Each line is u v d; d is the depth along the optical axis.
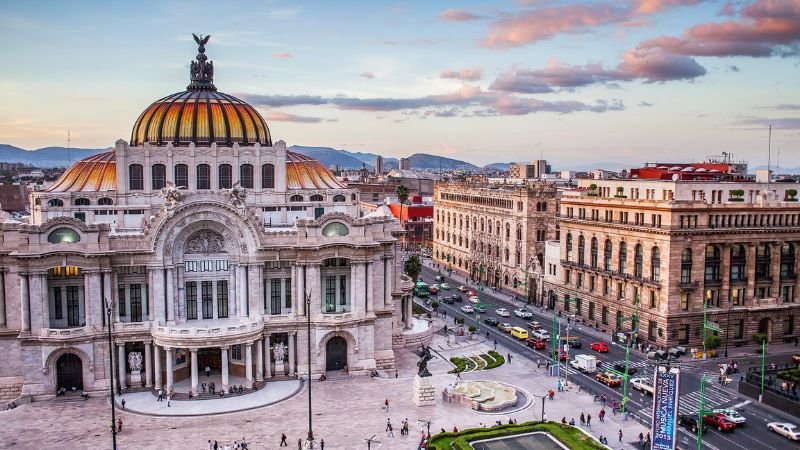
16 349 99.69
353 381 106.88
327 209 127.62
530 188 171.00
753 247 128.38
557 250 158.25
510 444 82.00
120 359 101.00
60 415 91.75
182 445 81.94
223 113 126.81
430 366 115.31
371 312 110.81
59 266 98.12
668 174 149.38
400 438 84.31
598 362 116.81
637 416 92.44
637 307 129.25
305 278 107.75
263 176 124.62
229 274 107.19
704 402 96.06
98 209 114.50
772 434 86.88
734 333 127.38
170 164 118.50
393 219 125.12
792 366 112.75
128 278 102.44
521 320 148.50
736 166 185.75
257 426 88.25
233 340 99.31
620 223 135.88
